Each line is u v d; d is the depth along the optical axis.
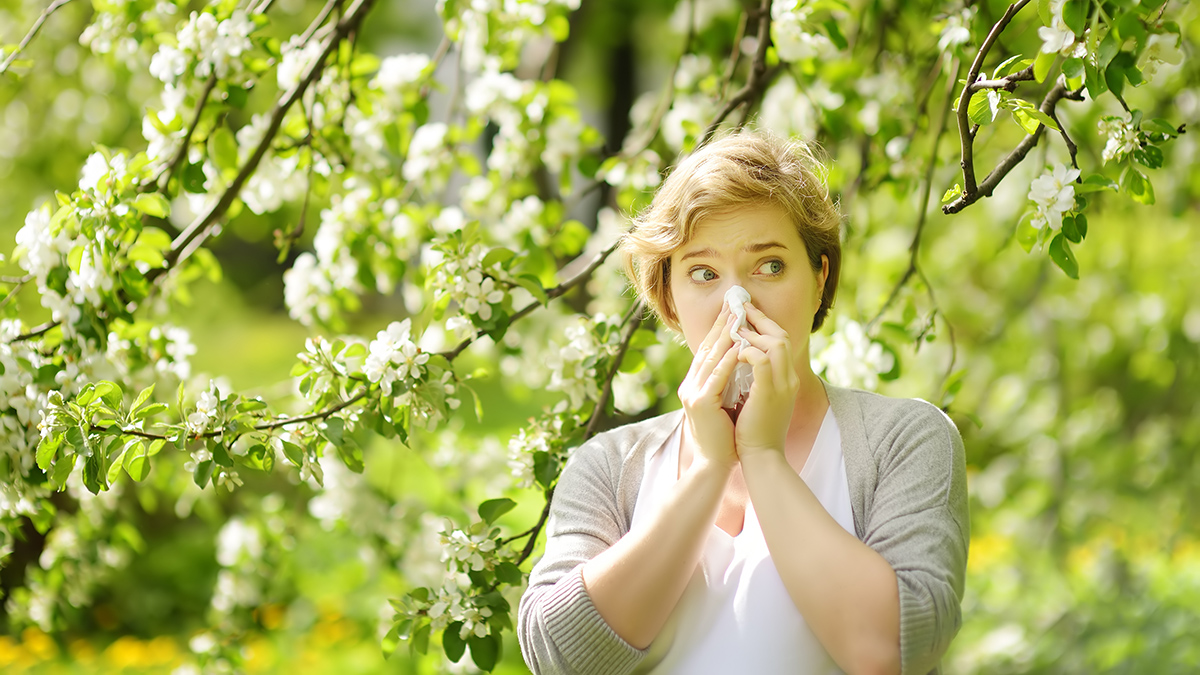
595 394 2.44
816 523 1.46
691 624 1.57
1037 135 1.76
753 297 1.61
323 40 2.92
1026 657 5.51
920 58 3.36
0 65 2.62
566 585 1.54
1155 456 6.21
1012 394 6.32
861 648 1.41
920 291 3.02
